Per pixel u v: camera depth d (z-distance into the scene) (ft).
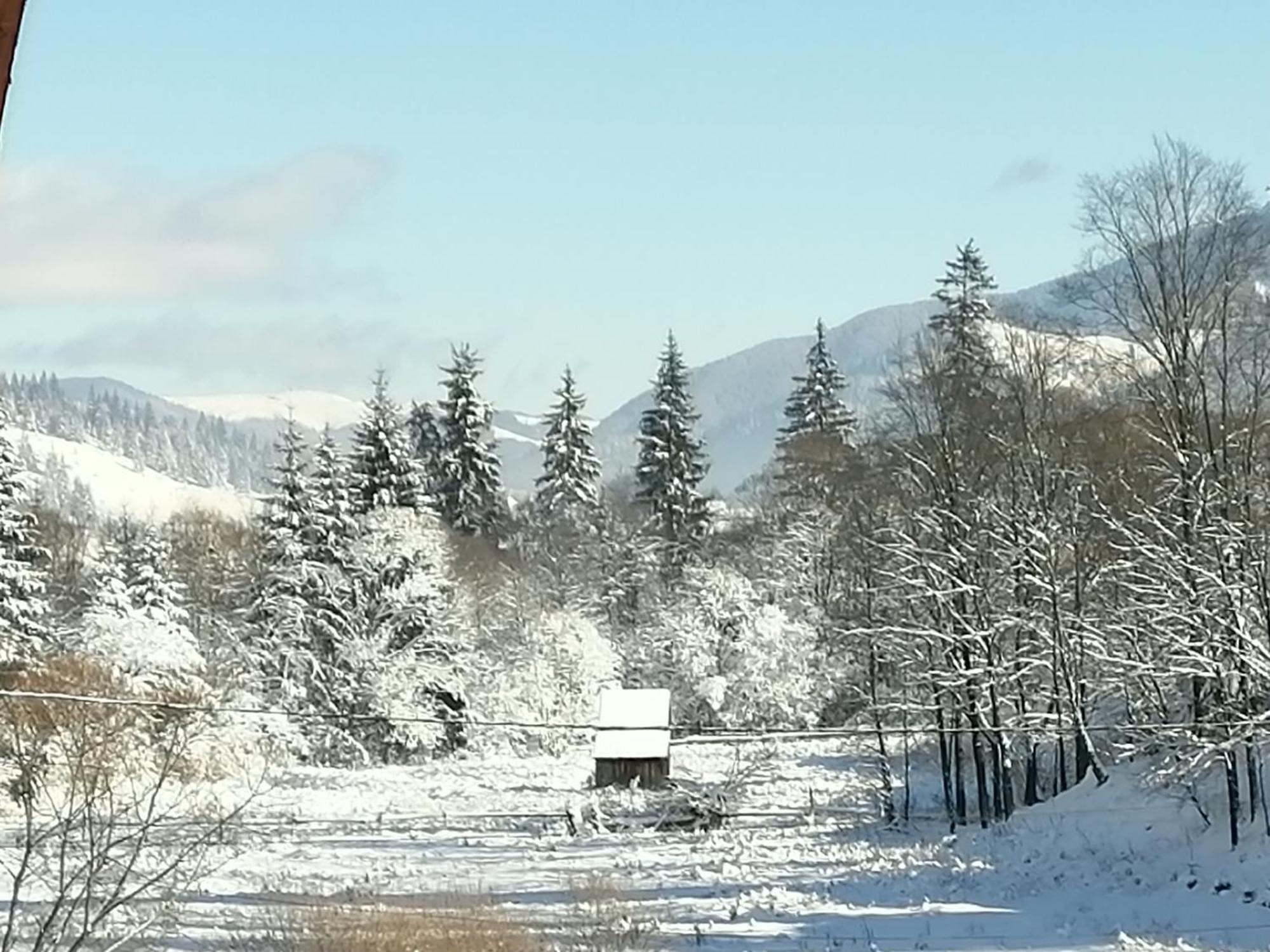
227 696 186.39
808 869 119.65
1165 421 124.67
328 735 220.02
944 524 143.74
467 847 139.74
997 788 137.39
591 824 153.79
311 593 225.15
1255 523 112.78
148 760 97.40
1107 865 106.11
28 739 69.36
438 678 228.02
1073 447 143.02
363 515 243.40
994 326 204.13
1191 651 107.04
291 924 79.92
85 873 50.26
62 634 186.29
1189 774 107.55
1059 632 128.88
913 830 143.23
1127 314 129.29
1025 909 96.32
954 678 132.05
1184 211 125.49
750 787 184.34
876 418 239.50
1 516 181.88
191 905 91.40
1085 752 135.03
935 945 85.15
